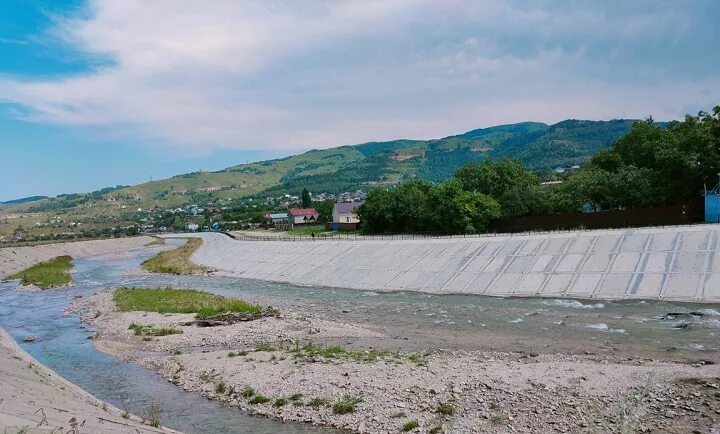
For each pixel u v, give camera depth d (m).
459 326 39.59
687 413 20.81
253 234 163.38
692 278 42.38
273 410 24.86
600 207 93.75
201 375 31.08
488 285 52.34
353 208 170.38
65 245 169.88
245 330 42.09
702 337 31.64
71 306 62.59
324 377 28.02
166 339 41.19
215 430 23.12
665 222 73.69
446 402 23.52
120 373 33.47
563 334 35.03
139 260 134.62
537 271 51.75
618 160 91.69
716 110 75.56
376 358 31.22
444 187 103.19
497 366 28.11
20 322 54.47
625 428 20.03
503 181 104.75
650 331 33.88
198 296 60.16
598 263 49.31
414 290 56.38
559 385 24.47
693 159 73.38
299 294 61.19
